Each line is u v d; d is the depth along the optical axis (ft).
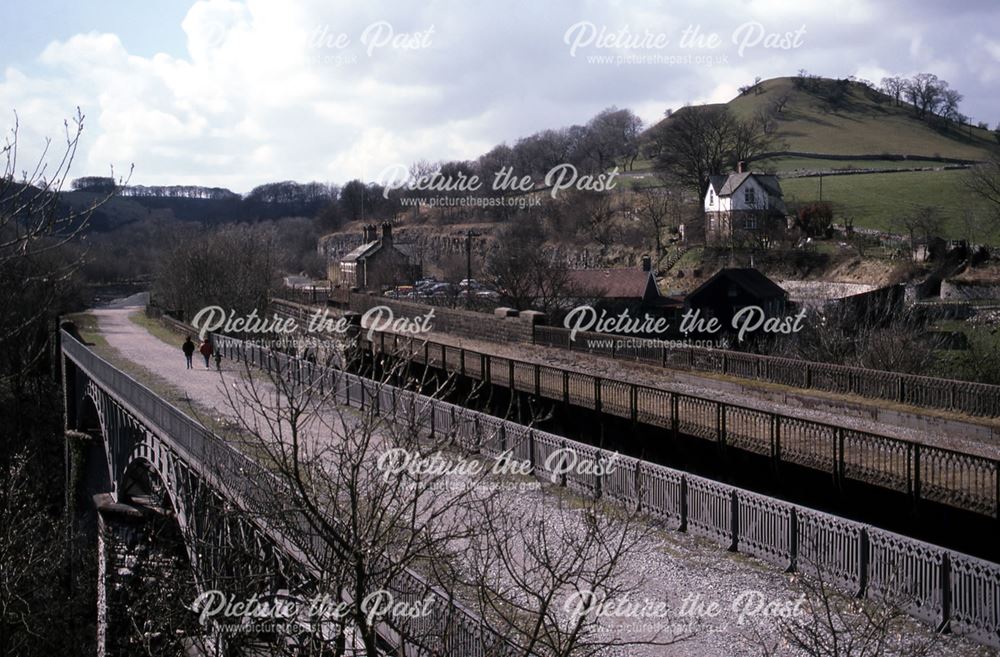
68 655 74.69
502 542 37.88
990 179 241.76
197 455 62.90
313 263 409.08
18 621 65.46
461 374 104.53
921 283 193.77
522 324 131.23
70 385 162.81
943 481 55.62
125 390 104.63
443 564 36.45
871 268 219.41
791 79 561.43
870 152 442.50
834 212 288.92
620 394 80.79
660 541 53.16
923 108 518.78
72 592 82.02
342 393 87.61
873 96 542.57
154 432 87.61
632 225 298.76
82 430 153.79
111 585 63.16
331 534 30.86
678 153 337.93
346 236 410.52
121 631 61.05
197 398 101.50
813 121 497.87
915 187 314.14
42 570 75.66
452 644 35.68
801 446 63.67
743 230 265.54
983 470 50.37
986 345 128.16
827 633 39.88
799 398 86.33
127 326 207.10
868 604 43.34
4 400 169.58
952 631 40.24
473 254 298.15
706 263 254.27
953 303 166.71
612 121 451.94
